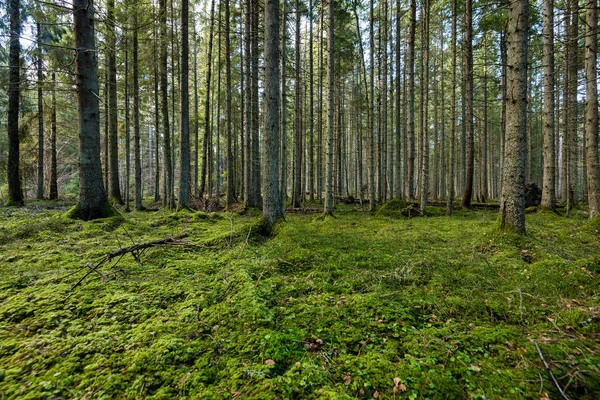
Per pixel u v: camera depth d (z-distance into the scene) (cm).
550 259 465
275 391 216
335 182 2036
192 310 329
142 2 1098
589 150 771
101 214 725
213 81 1973
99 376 230
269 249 559
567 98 1277
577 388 216
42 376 228
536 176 2506
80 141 713
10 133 1143
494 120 2622
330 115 982
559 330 286
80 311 323
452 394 216
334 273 457
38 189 1545
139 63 1288
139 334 284
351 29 1805
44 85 1112
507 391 215
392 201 1190
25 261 453
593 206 764
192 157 2722
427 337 287
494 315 332
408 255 535
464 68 1430
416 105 2603
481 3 1189
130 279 411
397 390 221
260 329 295
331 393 213
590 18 771
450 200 1125
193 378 231
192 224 822
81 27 697
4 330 283
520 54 554
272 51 675
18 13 1089
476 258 504
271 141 683
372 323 313
